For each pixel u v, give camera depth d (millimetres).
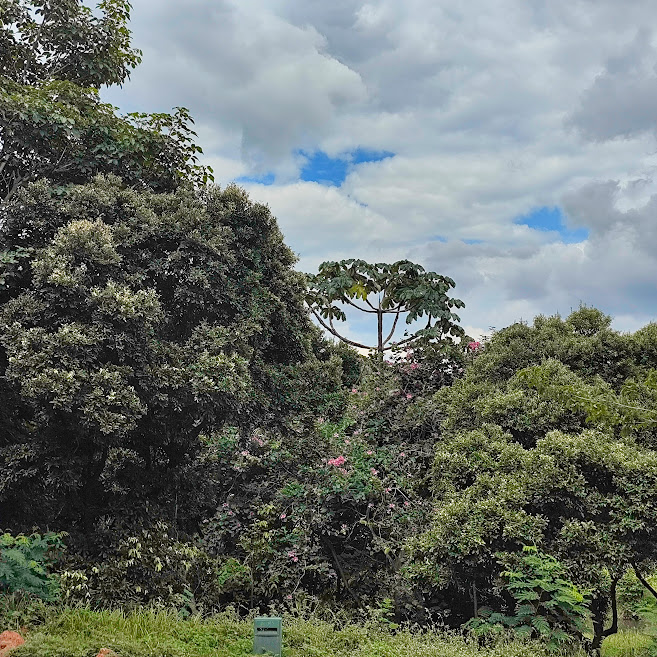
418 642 6578
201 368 8250
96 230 8078
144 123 10242
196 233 8961
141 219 8883
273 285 10188
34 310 7711
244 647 6176
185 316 9453
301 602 8328
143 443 9227
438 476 8398
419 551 7348
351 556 9094
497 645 6234
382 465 9336
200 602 8062
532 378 7199
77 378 7406
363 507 8914
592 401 6883
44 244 8641
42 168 9688
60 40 10531
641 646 7918
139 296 7945
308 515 8883
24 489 8492
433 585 7340
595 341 9828
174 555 8211
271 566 8750
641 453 7086
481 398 9008
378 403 10578
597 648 7434
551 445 7141
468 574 7332
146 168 10352
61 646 5367
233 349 8961
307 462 10055
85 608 6672
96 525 8547
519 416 8344
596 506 6738
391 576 8477
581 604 6848
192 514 9859
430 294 13734
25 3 10430
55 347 7434
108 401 7391
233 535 9445
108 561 7793
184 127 10266
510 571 6578
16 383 7762
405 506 8852
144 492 9125
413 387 11039
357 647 6551
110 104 10180
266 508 9219
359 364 13875
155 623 6586
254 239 10109
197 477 9852
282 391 10023
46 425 8062
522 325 10500
